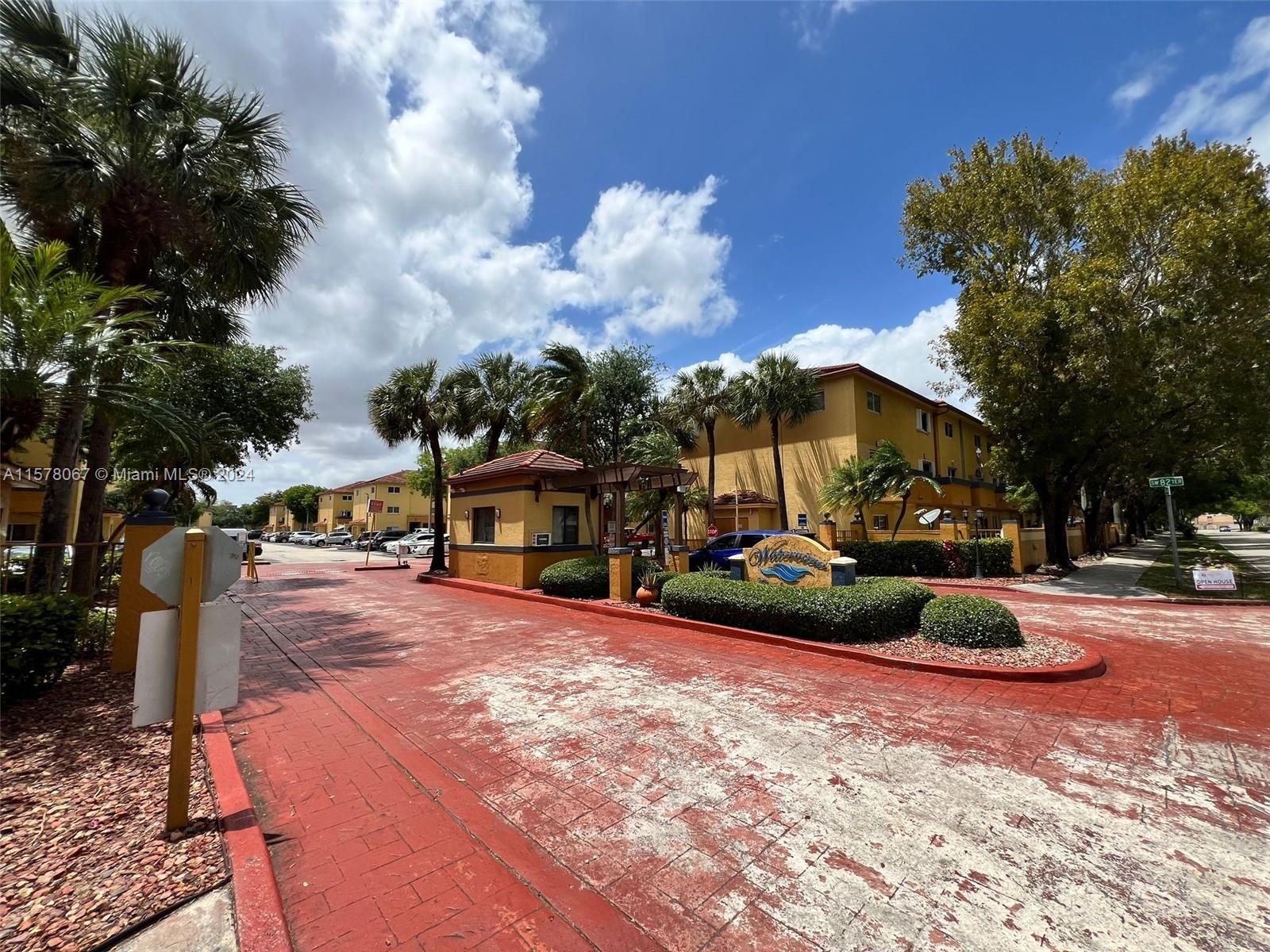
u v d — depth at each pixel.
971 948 2.26
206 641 3.17
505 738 4.50
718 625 8.56
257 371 16.22
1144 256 12.90
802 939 2.32
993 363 14.17
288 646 8.08
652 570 11.33
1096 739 4.39
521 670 6.55
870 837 3.07
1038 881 2.67
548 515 14.28
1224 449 17.30
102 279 7.97
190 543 3.11
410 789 3.68
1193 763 3.95
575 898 2.60
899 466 16.45
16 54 7.14
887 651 6.83
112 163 7.66
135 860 2.75
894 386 22.72
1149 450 14.64
